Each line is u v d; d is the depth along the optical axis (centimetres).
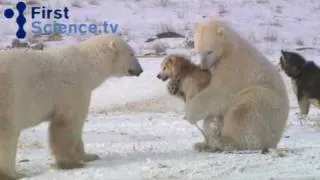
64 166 1208
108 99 2505
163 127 1912
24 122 1138
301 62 2344
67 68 1203
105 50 1278
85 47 1266
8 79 1101
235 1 4875
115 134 1755
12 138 1108
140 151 1377
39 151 1434
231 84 1304
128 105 2438
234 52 1312
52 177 1102
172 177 1049
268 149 1310
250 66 1316
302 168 1087
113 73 1305
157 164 1168
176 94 1355
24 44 3416
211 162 1164
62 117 1205
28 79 1135
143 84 2664
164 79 1334
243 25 4259
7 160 1105
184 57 1333
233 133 1302
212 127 1340
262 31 4119
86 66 1241
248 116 1291
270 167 1104
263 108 1295
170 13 4488
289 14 4606
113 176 1080
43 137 1692
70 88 1205
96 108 2394
